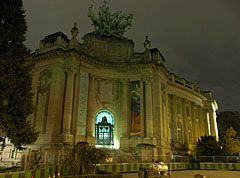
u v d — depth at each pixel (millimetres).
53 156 28922
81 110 38031
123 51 45094
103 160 21047
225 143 52594
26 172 16750
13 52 23172
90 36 44156
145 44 44688
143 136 39250
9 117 21859
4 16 23078
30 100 24359
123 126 40938
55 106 35875
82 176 16219
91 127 39031
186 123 57969
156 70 43344
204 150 44000
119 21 48562
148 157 35406
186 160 41312
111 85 43312
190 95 62625
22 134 22891
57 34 40656
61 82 37656
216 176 26922
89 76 41219
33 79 40188
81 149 20156
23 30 24578
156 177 22234
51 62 38750
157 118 40688
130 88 43062
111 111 42219
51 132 34688
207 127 69562
